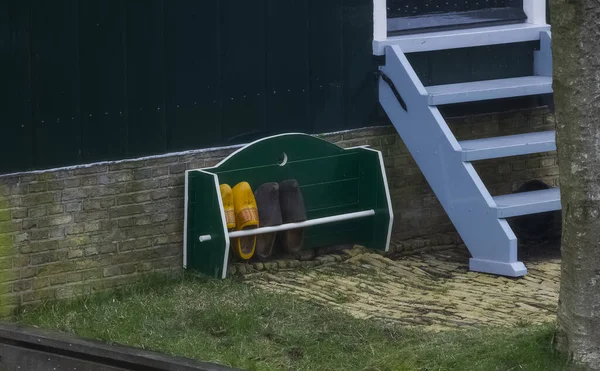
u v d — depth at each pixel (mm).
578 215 16016
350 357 17797
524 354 16609
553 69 16203
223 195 22953
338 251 24891
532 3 27500
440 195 24281
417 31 26328
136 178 22391
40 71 20938
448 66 26375
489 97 24938
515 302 21234
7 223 20812
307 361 17672
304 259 24391
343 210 25047
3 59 20469
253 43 23766
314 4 24531
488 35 26422
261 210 23641
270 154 23906
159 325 19406
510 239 22953
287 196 23953
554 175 28281
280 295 21281
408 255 25344
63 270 21578
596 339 16141
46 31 20938
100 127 21828
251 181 23766
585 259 16047
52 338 16953
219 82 23406
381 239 24875
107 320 19844
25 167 20938
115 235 22203
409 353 17438
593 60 15711
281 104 24344
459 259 24891
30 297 21203
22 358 17250
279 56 24188
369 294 21906
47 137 21156
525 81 26266
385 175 24641
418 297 21672
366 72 25375
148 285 22281
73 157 21531
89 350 16562
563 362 16312
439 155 24156
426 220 26547
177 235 23078
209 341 18625
